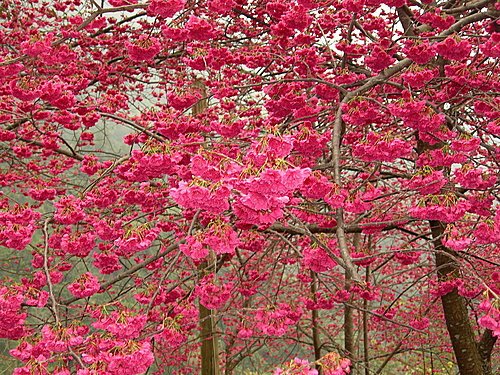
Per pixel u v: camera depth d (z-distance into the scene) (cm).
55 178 661
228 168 244
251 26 650
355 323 1120
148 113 503
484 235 314
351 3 399
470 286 476
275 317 391
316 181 311
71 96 419
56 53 467
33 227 391
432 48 360
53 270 427
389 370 1137
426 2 451
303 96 391
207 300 414
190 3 572
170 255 718
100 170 561
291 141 213
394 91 525
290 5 452
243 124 378
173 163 326
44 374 272
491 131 360
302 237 545
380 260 820
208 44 555
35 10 763
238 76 569
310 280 595
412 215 325
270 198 202
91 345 293
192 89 445
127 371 260
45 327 299
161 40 657
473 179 348
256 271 596
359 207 336
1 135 557
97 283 360
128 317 282
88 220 469
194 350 1040
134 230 321
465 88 454
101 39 711
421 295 930
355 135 475
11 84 400
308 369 204
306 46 448
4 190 1197
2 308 327
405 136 485
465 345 510
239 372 1334
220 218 282
